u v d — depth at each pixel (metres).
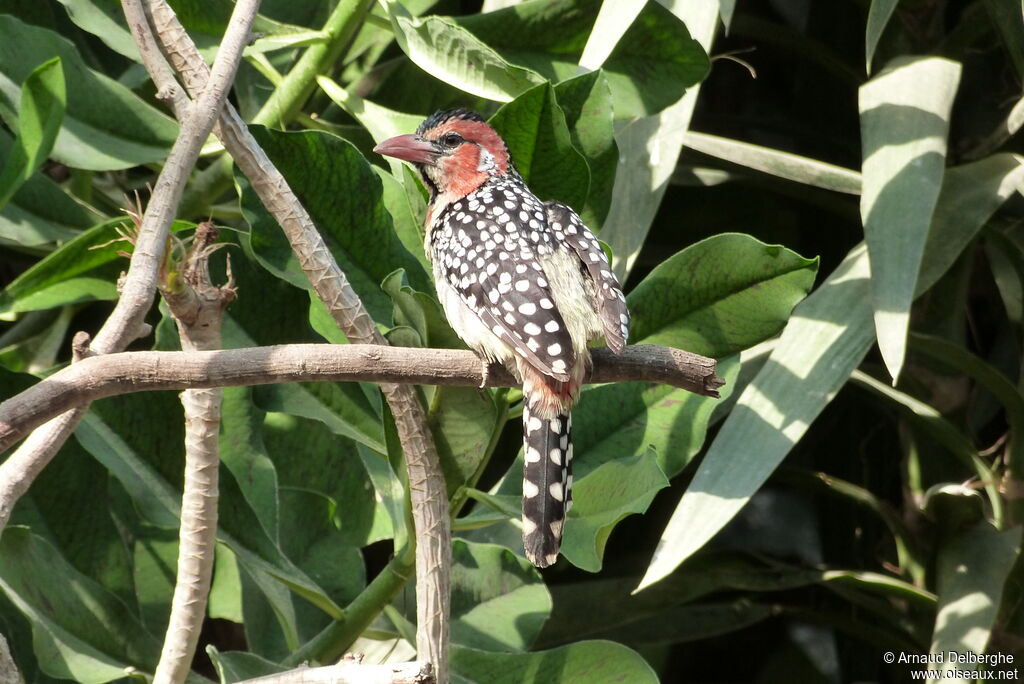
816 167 7.12
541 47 6.56
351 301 4.78
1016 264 7.30
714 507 6.03
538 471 5.18
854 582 7.45
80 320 7.97
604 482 5.31
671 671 9.43
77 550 5.97
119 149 6.25
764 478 6.07
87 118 6.22
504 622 5.92
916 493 7.61
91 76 6.23
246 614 6.45
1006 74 8.08
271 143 5.35
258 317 5.80
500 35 6.49
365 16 6.55
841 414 8.53
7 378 5.55
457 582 6.04
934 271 6.69
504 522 6.84
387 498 6.34
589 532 5.20
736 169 7.77
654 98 6.43
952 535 7.13
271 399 5.52
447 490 5.18
